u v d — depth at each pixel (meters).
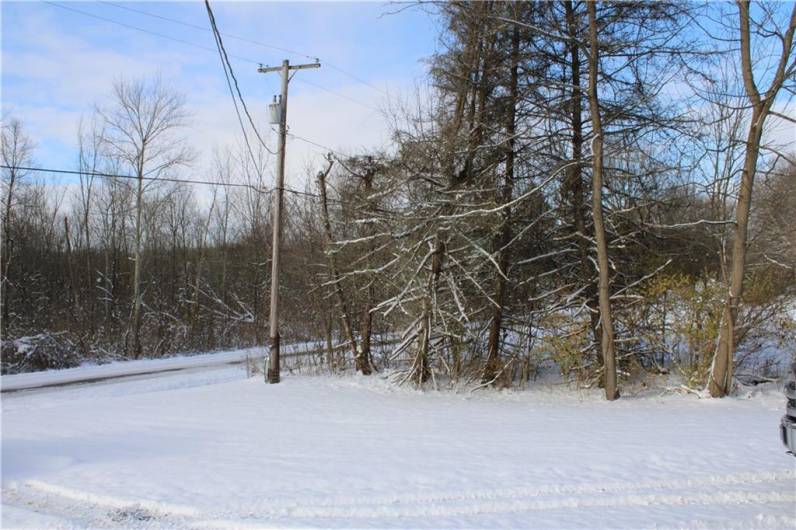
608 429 10.00
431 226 14.99
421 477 7.12
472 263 16.02
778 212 15.69
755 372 15.59
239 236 39.25
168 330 33.88
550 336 15.58
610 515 5.80
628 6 14.11
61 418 11.78
